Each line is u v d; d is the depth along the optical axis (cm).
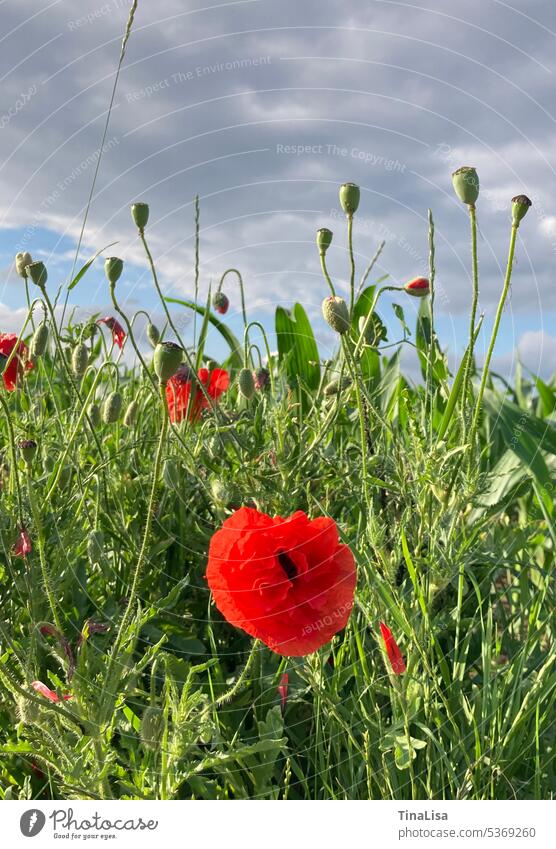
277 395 59
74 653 40
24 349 55
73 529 45
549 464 84
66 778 34
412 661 40
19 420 51
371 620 42
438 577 44
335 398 54
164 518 50
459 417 47
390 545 48
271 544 36
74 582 45
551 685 42
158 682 43
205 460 51
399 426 58
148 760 36
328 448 56
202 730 34
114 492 50
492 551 50
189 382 54
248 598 36
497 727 40
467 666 46
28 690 35
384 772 39
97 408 53
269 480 49
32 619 39
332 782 40
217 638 49
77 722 34
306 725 44
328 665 46
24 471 46
